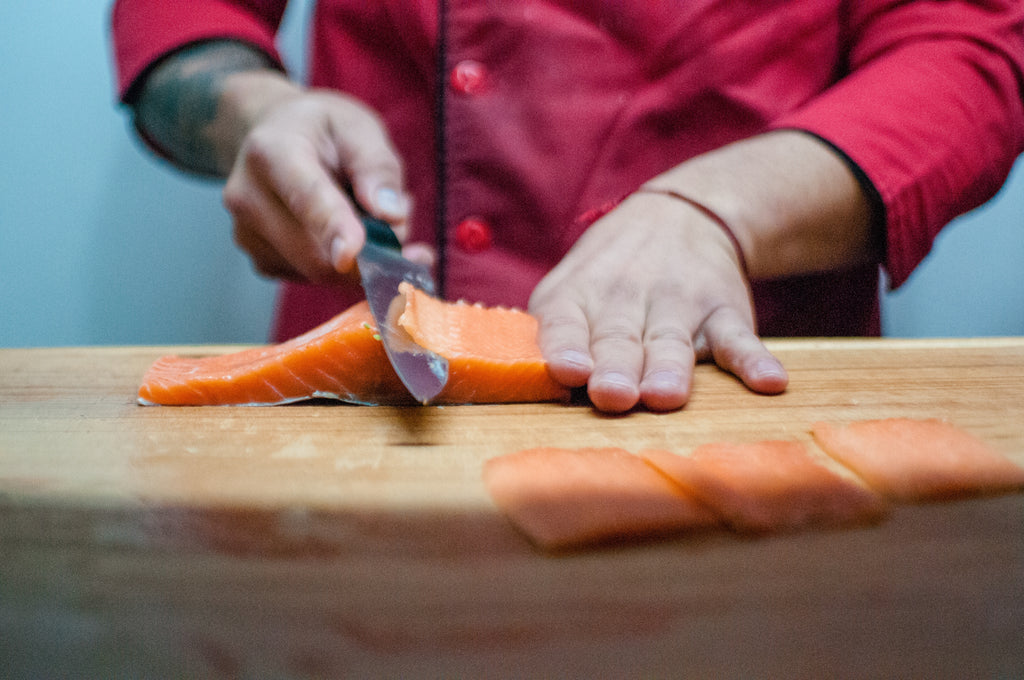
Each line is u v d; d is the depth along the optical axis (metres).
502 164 1.71
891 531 0.74
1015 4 1.65
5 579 0.65
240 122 1.64
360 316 1.14
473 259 1.76
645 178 1.73
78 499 0.79
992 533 0.74
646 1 1.63
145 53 1.76
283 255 1.51
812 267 1.50
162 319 2.96
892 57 1.61
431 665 0.55
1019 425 1.03
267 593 0.63
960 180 1.50
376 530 0.73
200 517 0.75
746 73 1.68
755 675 0.55
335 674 0.54
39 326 2.89
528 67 1.69
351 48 1.88
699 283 1.28
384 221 1.37
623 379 1.03
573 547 0.69
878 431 0.96
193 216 2.84
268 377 1.07
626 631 0.59
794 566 0.68
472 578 0.65
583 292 1.27
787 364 1.29
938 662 0.56
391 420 1.03
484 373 1.06
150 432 0.98
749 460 0.87
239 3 2.02
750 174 1.41
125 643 0.57
